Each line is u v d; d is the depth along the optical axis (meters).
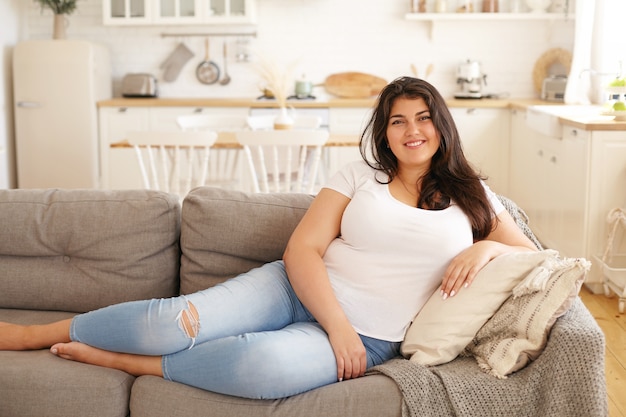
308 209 2.32
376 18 6.54
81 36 6.66
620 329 3.62
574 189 4.30
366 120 6.14
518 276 2.01
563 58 6.37
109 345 2.05
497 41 6.50
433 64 6.57
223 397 1.93
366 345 2.11
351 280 2.17
